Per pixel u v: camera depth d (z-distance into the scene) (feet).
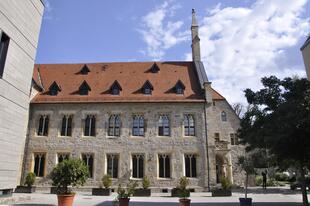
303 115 48.01
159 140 98.17
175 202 68.44
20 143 55.72
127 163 96.17
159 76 113.80
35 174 96.37
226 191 82.74
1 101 49.06
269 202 66.49
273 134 48.93
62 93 106.11
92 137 98.94
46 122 101.71
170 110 101.24
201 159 96.07
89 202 65.57
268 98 56.03
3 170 49.70
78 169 53.57
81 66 121.08
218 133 118.21
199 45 121.80
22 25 56.03
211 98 101.96
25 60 57.52
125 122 100.32
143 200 73.05
